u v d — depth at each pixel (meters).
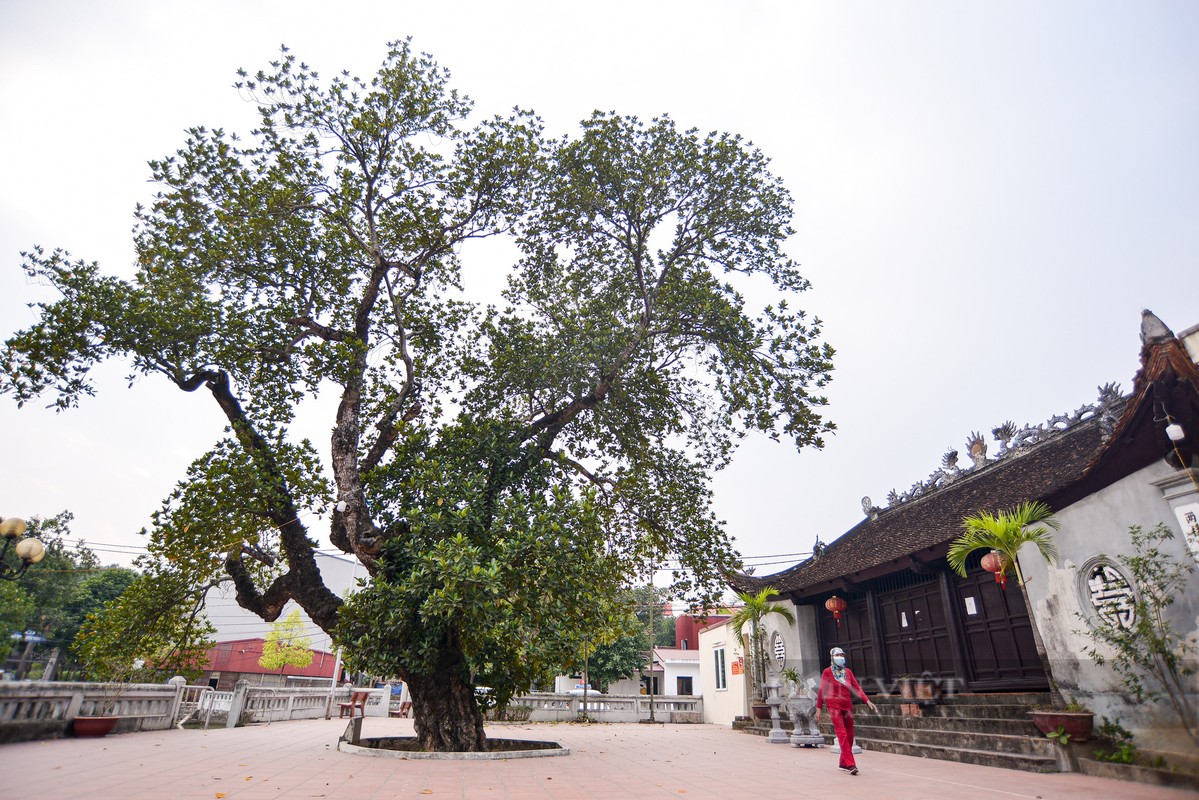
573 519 10.30
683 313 13.03
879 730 12.18
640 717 24.27
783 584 18.11
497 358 13.20
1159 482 8.35
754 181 13.48
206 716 15.30
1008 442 15.14
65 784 5.75
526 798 6.16
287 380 12.19
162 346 10.79
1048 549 9.61
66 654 35.41
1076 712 8.55
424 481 10.34
